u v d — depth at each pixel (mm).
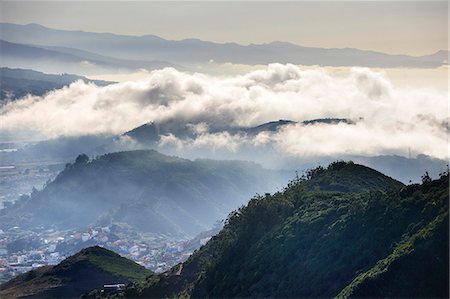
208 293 126812
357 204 110125
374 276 84562
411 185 107375
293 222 120812
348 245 103125
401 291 82250
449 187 95938
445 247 82188
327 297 97625
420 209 98688
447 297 80562
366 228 102750
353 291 85188
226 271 127688
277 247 116312
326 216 115250
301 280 104812
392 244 95750
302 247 111812
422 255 82812
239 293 115312
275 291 108000
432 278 81688
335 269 100875
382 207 104062
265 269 114562
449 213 83250
